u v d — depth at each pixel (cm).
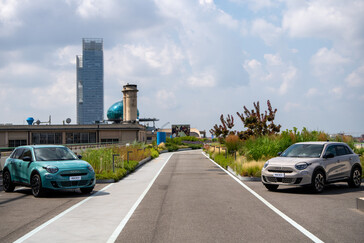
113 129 6028
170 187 1453
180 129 10025
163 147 5772
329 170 1314
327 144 1385
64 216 896
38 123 6156
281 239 660
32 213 942
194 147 7581
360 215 876
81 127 5947
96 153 2078
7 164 1416
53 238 686
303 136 2425
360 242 640
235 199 1130
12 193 1367
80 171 1264
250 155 2239
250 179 1705
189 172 2161
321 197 1169
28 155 1359
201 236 684
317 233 703
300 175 1241
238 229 738
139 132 6241
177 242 645
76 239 676
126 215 897
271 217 855
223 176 1900
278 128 3005
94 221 832
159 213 914
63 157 1377
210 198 1152
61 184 1228
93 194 1299
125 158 2798
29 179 1281
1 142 5762
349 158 1409
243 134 3044
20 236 704
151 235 696
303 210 942
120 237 684
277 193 1266
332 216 864
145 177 1912
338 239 659
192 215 883
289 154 1405
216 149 3859
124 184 1606
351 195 1215
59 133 5941
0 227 782
